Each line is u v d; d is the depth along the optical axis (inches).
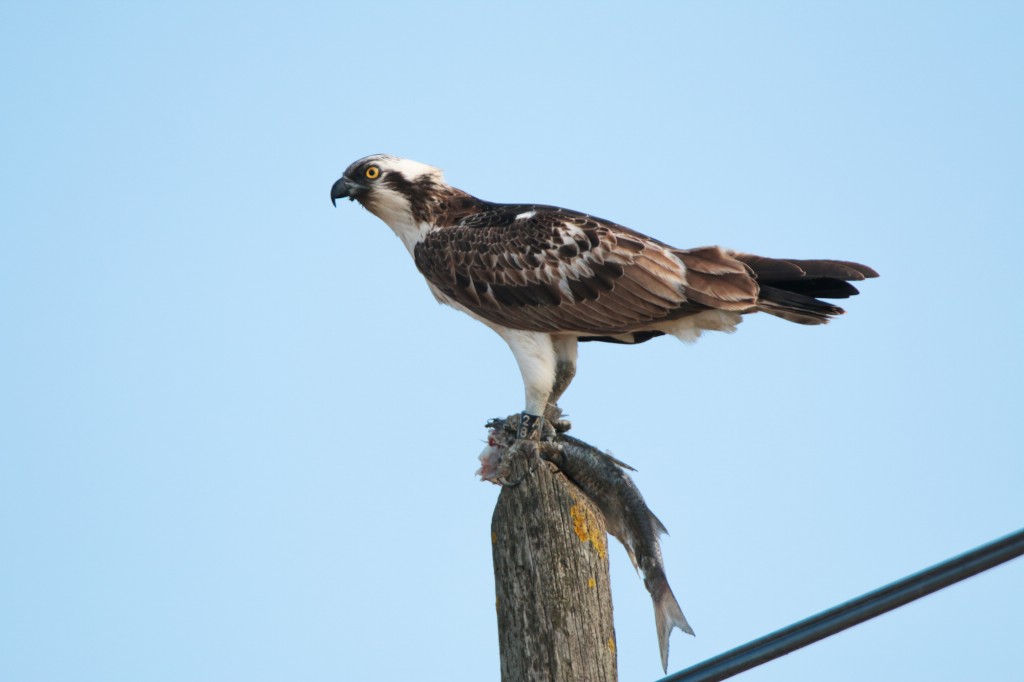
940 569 272.1
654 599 396.8
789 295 511.8
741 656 293.9
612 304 521.7
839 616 283.1
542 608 336.8
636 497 403.9
